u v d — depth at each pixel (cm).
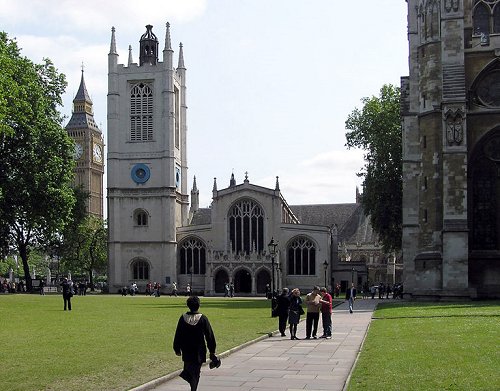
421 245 6038
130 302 6506
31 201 7244
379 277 15100
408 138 6469
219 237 11181
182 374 1511
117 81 11656
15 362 2094
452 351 2170
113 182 11462
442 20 5903
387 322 3553
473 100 5981
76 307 5334
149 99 11612
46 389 1648
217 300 7688
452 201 5684
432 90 6084
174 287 9938
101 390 1634
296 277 10994
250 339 2852
